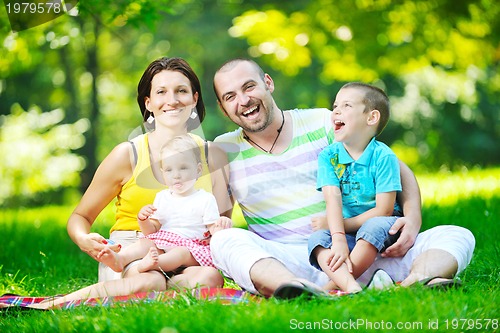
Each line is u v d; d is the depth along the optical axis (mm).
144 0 10047
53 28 12867
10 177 26734
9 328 4781
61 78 25906
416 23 18094
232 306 4680
